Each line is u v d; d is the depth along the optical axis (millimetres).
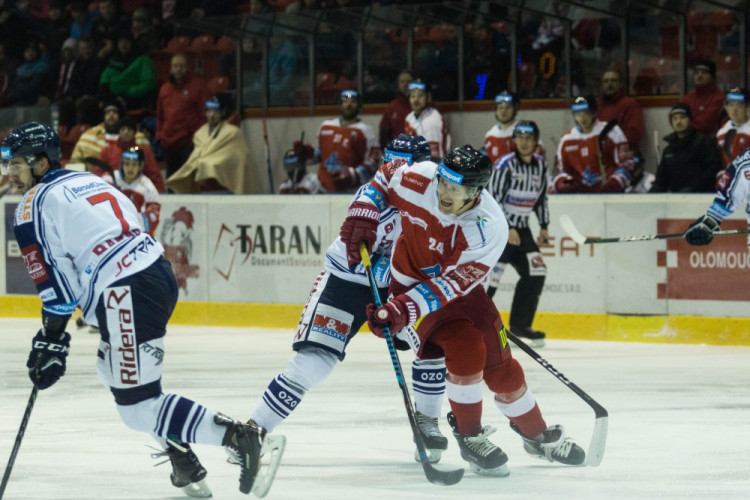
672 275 27203
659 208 27250
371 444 15781
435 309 12797
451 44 33656
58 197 11680
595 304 28047
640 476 13578
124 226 11914
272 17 35781
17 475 13812
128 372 11719
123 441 16125
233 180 35312
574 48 32188
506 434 16453
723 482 13211
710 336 26828
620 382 21500
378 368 23688
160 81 39562
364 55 35000
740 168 21203
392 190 13227
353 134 33125
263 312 31906
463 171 12195
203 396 20250
